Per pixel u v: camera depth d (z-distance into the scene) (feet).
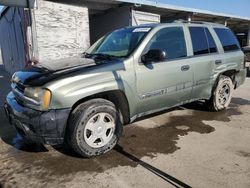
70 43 28.66
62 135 10.20
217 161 10.71
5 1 23.85
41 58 26.68
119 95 11.66
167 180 9.36
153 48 12.81
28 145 12.44
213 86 16.74
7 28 43.91
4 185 9.11
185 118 16.25
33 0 25.17
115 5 34.91
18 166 10.42
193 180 9.34
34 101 9.90
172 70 13.38
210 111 17.71
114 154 11.42
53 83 9.84
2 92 25.86
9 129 14.73
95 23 42.32
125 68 11.62
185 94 14.66
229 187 8.92
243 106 19.33
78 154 11.03
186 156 11.18
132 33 13.56
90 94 10.44
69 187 9.00
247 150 11.75
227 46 17.56
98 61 11.85
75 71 10.59
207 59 15.48
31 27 25.68
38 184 9.18
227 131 14.10
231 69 17.44
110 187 8.98
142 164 10.52
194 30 15.38
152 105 13.14
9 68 46.32
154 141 12.77
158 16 37.76
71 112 10.42
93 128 10.85
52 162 10.74
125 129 14.38
